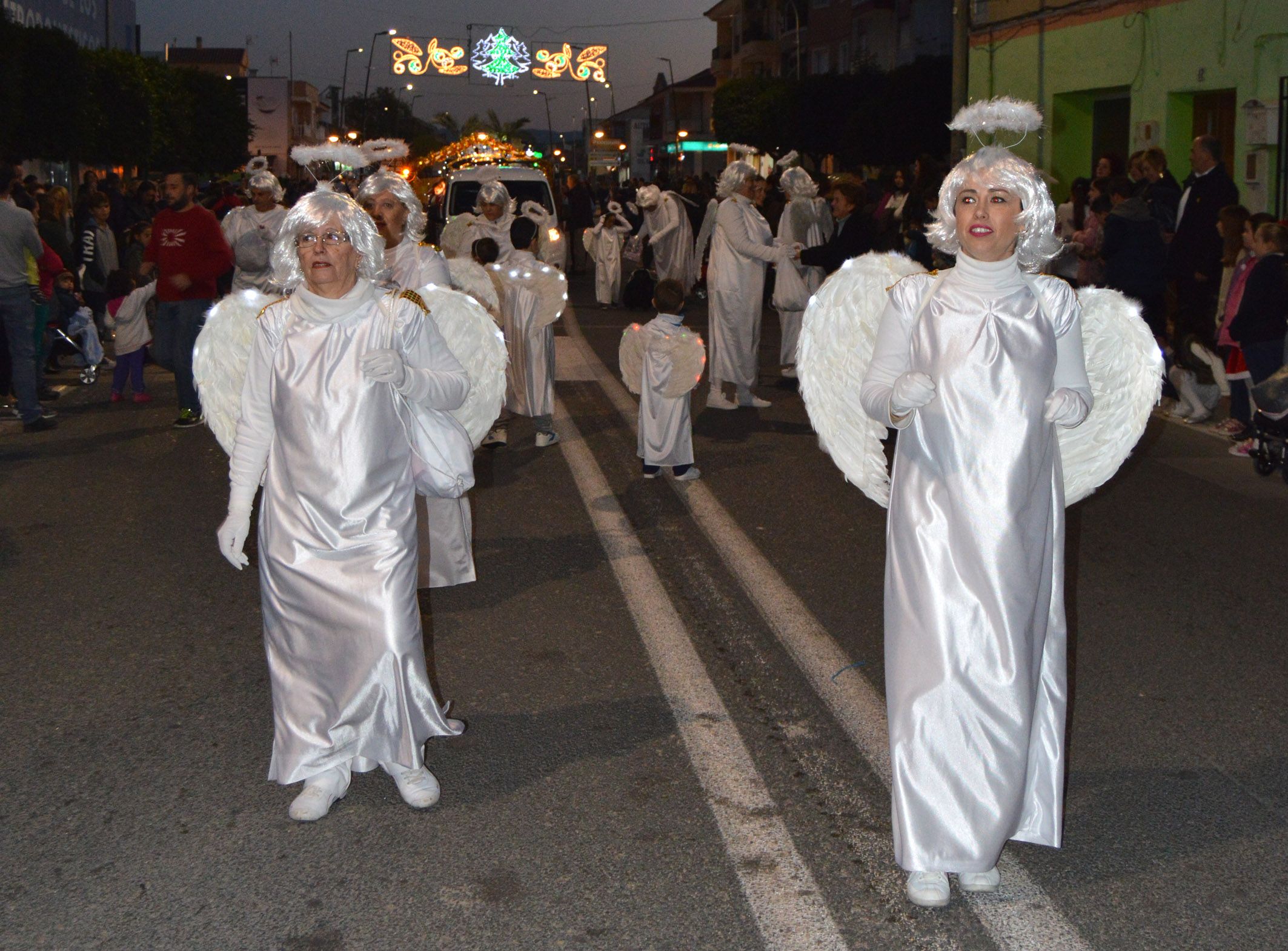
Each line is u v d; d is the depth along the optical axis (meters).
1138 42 18.66
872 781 4.37
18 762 4.53
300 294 4.01
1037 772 3.68
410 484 4.14
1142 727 4.81
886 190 16.33
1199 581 6.54
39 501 8.28
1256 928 3.48
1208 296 11.70
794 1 52.78
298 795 4.27
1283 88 15.41
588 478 8.85
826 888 3.70
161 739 4.72
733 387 12.62
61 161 28.67
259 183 11.11
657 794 4.28
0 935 3.48
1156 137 18.33
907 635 3.54
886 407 3.56
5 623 5.99
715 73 69.81
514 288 9.56
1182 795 4.27
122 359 12.10
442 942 3.45
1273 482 8.59
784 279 12.51
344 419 3.95
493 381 4.89
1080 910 3.58
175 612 6.14
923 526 3.54
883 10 42.72
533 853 3.89
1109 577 6.62
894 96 28.56
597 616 6.05
